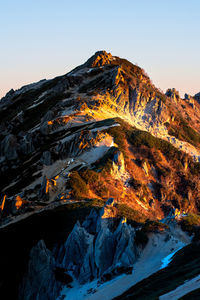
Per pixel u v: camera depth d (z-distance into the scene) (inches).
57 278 3708.2
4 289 4042.8
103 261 3654.0
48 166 6830.7
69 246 3905.0
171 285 2689.5
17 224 5167.3
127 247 3614.7
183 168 7701.8
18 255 4485.7
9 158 7844.5
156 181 7175.2
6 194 6451.8
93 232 4128.9
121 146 7313.0
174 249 3686.0
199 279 2564.0
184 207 6998.0
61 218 4899.1
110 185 6254.9
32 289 3681.1
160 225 4033.0
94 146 7042.3
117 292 3189.0
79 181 5930.1
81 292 3449.8
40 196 5753.0
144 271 3385.8
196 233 4097.0
